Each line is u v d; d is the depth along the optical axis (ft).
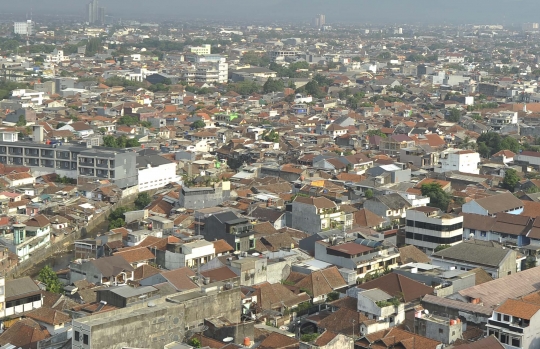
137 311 526.16
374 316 589.32
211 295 565.12
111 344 504.02
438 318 568.41
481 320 574.56
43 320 597.93
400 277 642.22
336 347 518.78
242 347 518.37
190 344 527.40
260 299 643.04
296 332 599.98
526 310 544.62
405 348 522.06
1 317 626.23
